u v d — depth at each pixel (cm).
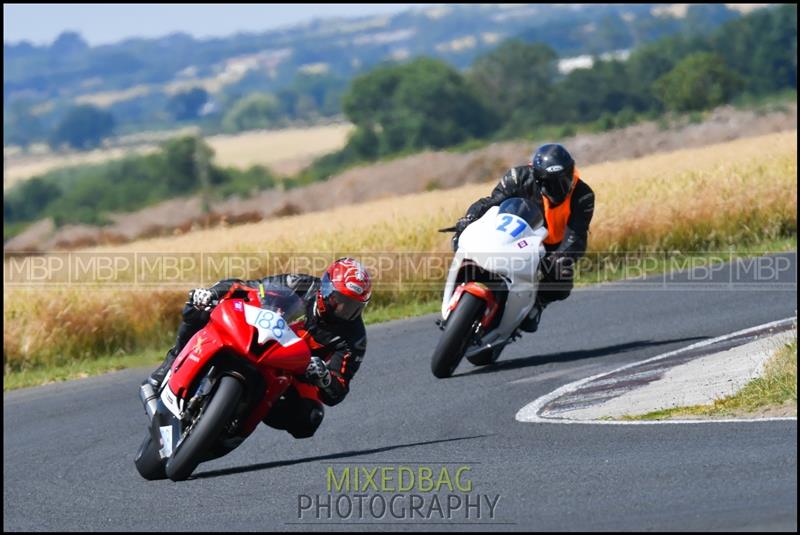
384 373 4125
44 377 5288
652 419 2817
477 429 3041
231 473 2759
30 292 6291
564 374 3741
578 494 2148
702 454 2342
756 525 1811
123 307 6062
